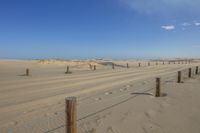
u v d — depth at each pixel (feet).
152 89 53.93
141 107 34.30
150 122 26.61
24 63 215.10
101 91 53.21
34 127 25.64
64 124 26.48
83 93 50.37
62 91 53.31
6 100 42.09
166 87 56.49
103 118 28.50
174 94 45.85
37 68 160.86
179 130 23.91
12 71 126.11
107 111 32.35
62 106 36.68
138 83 69.05
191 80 73.36
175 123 26.21
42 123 27.07
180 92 48.37
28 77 89.35
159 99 40.75
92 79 83.10
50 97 45.11
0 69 139.85
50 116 30.25
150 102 38.14
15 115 31.14
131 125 25.54
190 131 23.63
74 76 96.27
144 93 48.03
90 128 24.75
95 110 33.14
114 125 25.61
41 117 29.84
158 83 43.39
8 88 58.03
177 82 67.67
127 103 37.60
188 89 52.90
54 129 24.86
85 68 171.32
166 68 168.14
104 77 91.91
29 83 69.05
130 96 44.57
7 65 182.50
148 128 24.54
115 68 174.50
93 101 40.45
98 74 109.50
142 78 86.43
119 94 47.83
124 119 27.86
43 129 24.91
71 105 18.90
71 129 18.98
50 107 36.06
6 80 77.10
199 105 35.47
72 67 180.45
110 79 83.25
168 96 43.62
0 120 28.71
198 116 29.12
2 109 34.83
